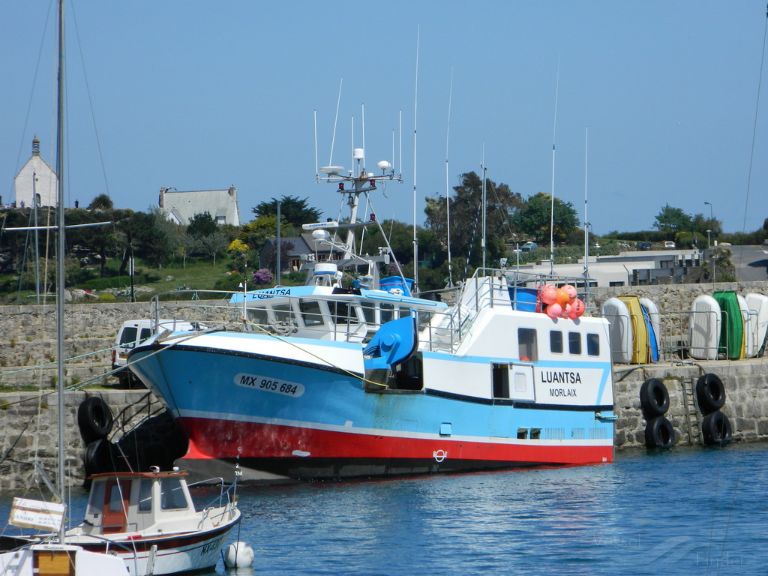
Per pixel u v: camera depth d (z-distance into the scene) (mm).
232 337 67812
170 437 79188
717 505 67125
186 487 51906
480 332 76750
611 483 74500
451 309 76562
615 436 97750
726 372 103812
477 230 164500
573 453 82438
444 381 74312
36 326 96188
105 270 169000
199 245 184250
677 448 97938
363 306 75500
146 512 50031
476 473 77000
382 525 60500
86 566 44406
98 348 96062
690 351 113188
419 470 74938
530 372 79500
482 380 76562
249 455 69750
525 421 79062
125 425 78562
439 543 56750
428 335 78250
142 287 158000
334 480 72375
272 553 54688
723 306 112562
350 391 70500
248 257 178125
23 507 46406
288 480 71250
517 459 78875
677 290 120625
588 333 84062
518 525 61188
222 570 51938
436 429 74312
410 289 83562
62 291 49750
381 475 73438
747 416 103875
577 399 82688
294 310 74750
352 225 80375
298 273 156500
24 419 76625
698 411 101312
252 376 68062
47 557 44375
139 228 174000
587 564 53406
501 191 183000
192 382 67875
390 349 71562
